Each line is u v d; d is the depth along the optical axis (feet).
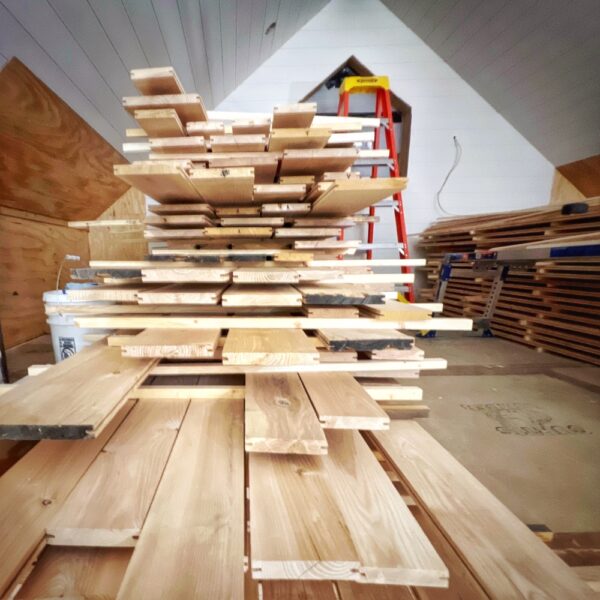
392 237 13.78
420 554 1.73
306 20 11.82
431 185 13.44
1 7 3.55
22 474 2.24
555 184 13.43
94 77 5.67
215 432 2.74
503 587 1.69
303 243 5.33
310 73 12.23
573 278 7.80
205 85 9.74
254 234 5.07
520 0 9.02
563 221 8.00
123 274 3.93
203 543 1.72
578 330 7.88
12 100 4.60
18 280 7.50
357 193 3.84
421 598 1.77
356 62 12.57
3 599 1.53
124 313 4.12
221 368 3.44
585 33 8.75
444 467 2.67
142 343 3.06
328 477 2.28
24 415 2.11
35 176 6.55
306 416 2.53
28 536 1.76
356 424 2.52
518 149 13.16
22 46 4.13
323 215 5.56
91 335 4.81
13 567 1.59
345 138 5.56
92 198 9.43
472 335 10.46
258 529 1.80
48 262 8.51
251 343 3.17
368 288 4.70
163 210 4.97
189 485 2.14
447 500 2.30
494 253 8.93
